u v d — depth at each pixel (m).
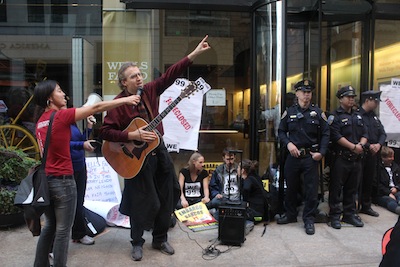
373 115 5.11
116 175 5.04
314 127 4.45
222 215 3.98
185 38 5.79
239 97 5.95
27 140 5.90
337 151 4.61
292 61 5.73
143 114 3.49
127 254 3.76
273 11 4.95
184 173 5.10
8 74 5.87
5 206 4.26
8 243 3.99
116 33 5.65
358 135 4.66
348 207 4.73
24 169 4.57
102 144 3.58
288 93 5.50
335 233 4.39
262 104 5.38
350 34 6.13
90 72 5.75
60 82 5.82
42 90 2.97
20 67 5.88
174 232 4.38
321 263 3.59
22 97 5.89
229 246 3.98
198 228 4.48
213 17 5.81
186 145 5.52
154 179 3.66
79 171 3.69
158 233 3.80
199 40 5.83
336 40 6.11
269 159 5.15
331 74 6.08
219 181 5.02
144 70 5.72
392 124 5.95
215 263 3.58
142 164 3.42
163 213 3.71
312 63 5.73
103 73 5.67
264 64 5.29
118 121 3.44
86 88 5.75
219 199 4.80
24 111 5.91
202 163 5.06
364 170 5.04
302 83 4.57
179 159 5.64
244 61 5.91
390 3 6.16
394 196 5.49
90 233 4.07
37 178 2.85
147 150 3.41
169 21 5.73
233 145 5.94
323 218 4.78
